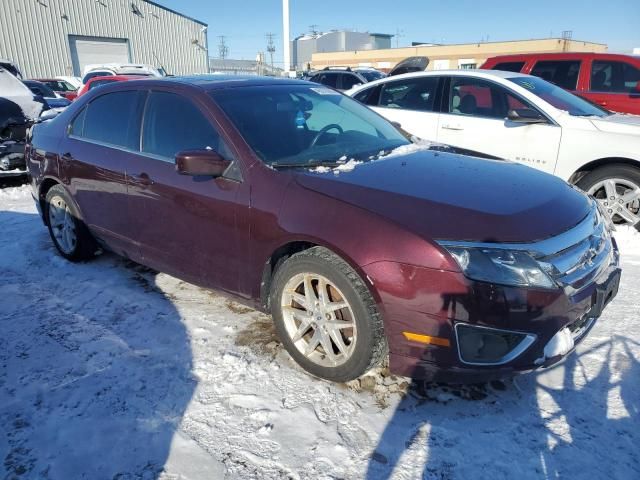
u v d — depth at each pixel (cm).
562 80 804
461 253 228
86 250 434
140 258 376
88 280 407
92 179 390
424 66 1068
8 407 259
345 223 250
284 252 285
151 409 257
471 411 255
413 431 242
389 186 266
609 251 278
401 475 217
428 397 266
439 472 219
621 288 391
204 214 309
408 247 233
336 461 225
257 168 290
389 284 236
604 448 230
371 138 364
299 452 230
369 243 241
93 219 404
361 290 248
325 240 253
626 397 262
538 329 229
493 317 226
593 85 780
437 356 237
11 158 725
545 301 228
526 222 241
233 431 243
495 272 226
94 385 276
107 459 227
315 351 280
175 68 3238
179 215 326
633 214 504
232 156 302
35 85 1368
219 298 375
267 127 321
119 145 376
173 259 345
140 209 354
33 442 236
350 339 266
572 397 263
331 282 257
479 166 316
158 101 356
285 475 218
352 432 242
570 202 277
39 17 2612
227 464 224
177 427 245
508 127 551
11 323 340
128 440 237
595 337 319
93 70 1551
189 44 3278
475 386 273
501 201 257
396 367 250
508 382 276
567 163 520
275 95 360
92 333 327
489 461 224
